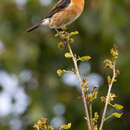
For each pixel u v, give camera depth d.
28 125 11.92
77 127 11.97
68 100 11.92
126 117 12.41
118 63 11.50
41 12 12.02
